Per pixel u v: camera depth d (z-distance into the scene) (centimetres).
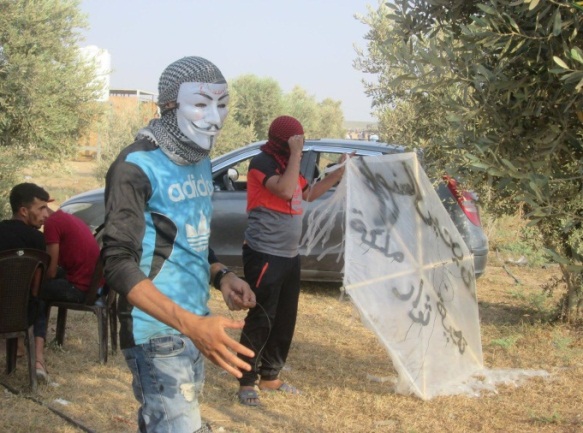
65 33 1012
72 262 623
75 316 787
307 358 675
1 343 676
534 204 330
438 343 576
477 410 543
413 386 554
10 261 529
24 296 539
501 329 777
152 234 302
